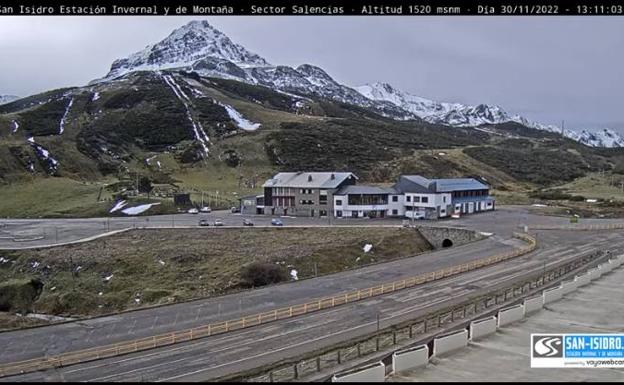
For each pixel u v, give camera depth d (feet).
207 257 176.04
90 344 92.12
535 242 174.50
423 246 199.31
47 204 311.27
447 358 61.82
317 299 115.24
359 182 386.93
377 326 92.58
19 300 153.99
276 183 272.51
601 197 337.31
